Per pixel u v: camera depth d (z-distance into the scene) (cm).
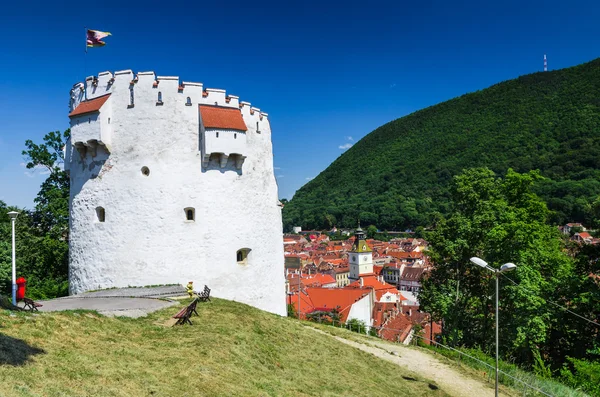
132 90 3397
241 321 2617
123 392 1459
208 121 3372
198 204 3391
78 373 1512
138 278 3281
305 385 2048
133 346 1925
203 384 1680
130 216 3316
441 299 4488
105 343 1881
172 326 2289
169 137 3366
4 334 1675
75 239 3531
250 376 1916
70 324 1983
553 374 3884
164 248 3303
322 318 5759
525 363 4297
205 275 3372
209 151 3353
